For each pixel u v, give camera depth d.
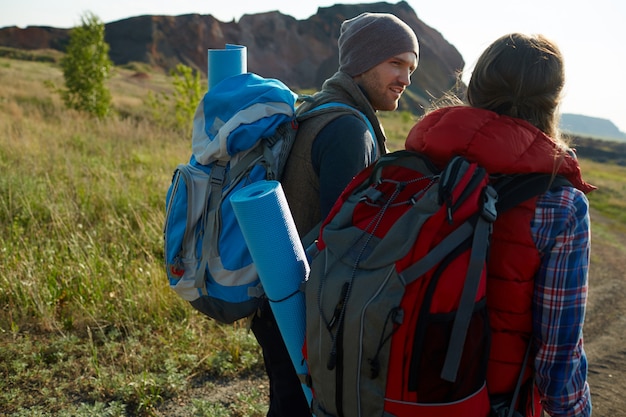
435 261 1.39
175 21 124.19
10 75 32.38
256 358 3.71
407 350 1.40
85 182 6.89
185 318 4.12
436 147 1.51
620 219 16.83
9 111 14.96
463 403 1.43
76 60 19.88
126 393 3.20
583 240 1.44
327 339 1.53
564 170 1.46
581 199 1.45
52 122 14.67
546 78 1.51
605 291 6.90
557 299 1.44
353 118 2.12
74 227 5.39
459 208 1.40
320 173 2.09
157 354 3.65
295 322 1.76
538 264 1.45
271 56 132.38
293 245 1.75
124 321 4.04
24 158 8.03
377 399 1.46
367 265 1.48
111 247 5.13
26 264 4.30
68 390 3.27
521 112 1.56
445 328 1.39
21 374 3.34
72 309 4.12
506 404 1.57
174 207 2.21
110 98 20.58
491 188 1.44
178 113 16.64
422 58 129.75
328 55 135.50
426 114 1.64
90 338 3.57
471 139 1.47
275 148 2.17
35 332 3.87
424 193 1.52
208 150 2.15
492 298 1.49
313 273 1.62
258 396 3.37
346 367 1.48
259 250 1.72
